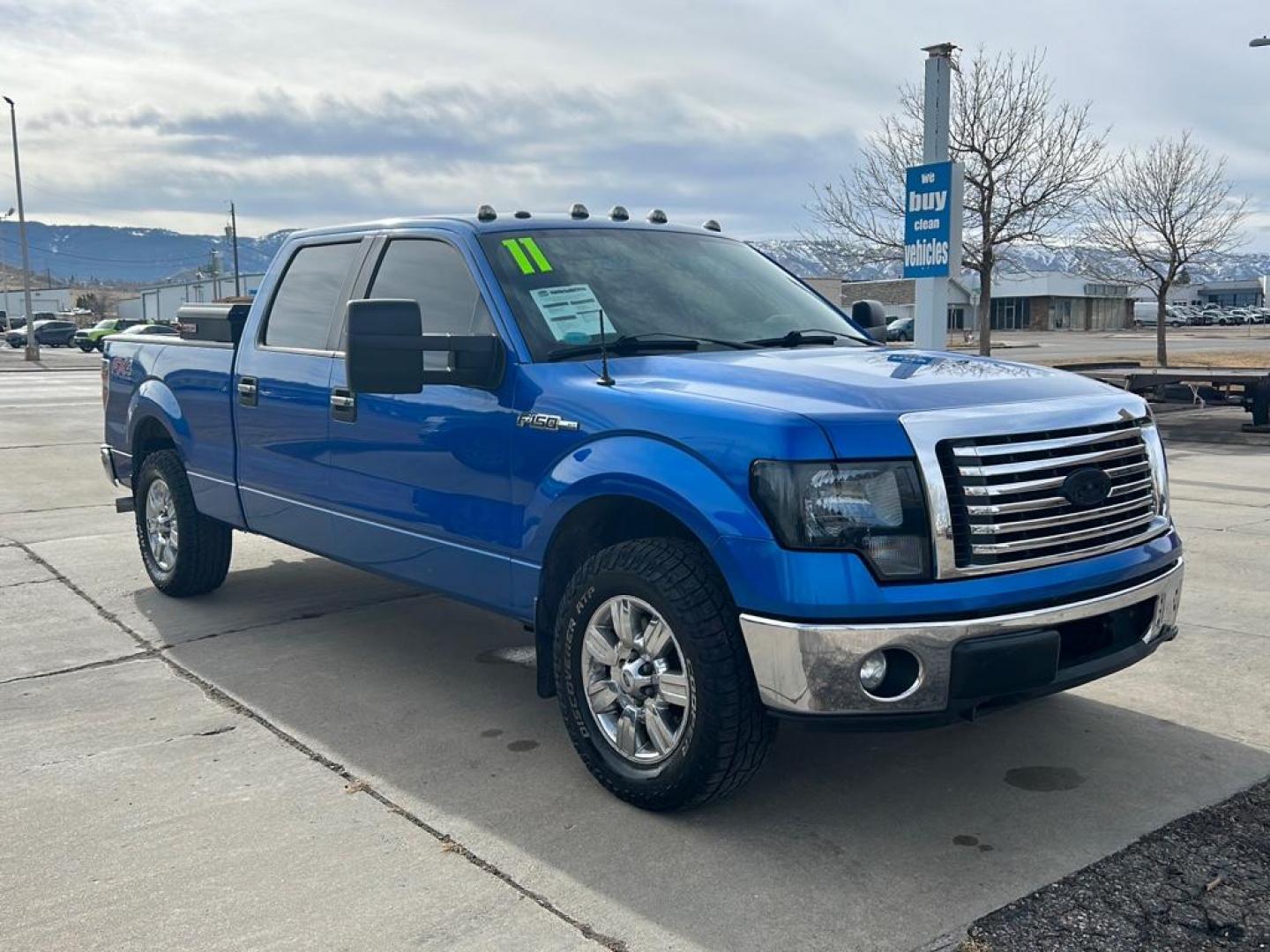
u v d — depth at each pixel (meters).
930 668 3.25
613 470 3.69
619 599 3.72
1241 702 4.71
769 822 3.67
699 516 3.43
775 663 3.30
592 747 3.87
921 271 11.76
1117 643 3.70
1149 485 3.84
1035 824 3.63
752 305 4.86
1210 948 2.93
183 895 3.25
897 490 3.27
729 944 2.97
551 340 4.23
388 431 4.70
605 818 3.72
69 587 6.98
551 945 2.97
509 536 4.18
